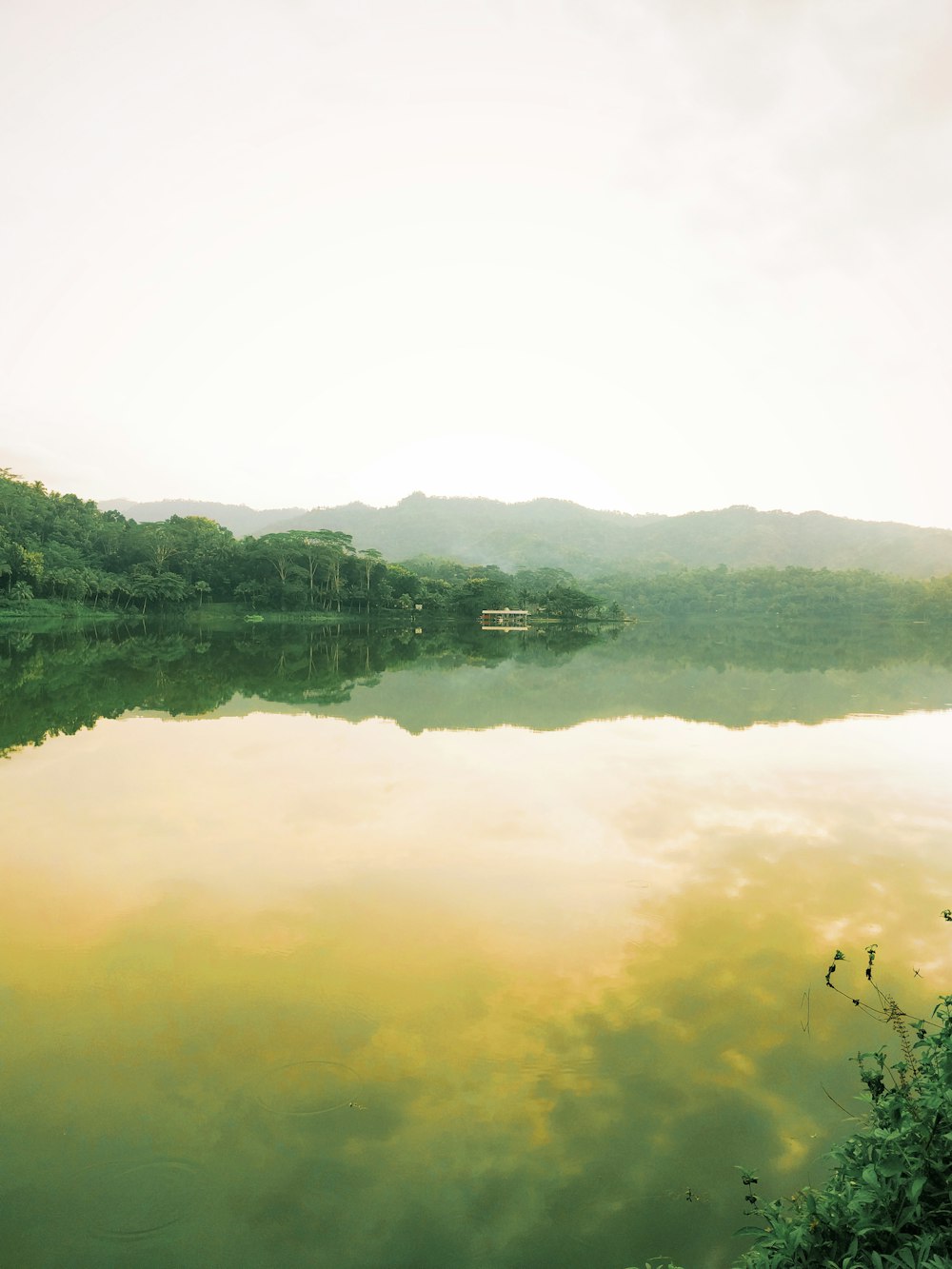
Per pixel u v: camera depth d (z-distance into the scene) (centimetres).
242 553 10644
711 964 827
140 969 798
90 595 9019
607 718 2381
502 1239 483
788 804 1435
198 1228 489
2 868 1059
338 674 3491
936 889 1039
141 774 1565
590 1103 607
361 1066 647
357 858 1115
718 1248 475
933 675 3959
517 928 902
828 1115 598
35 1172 530
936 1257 324
